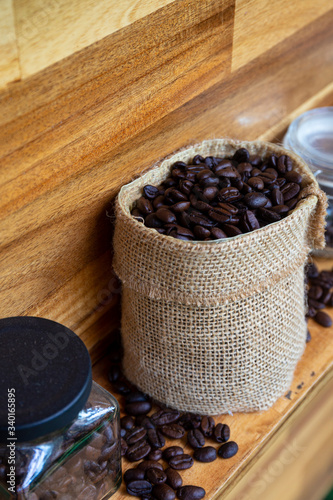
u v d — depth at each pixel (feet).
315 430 1.35
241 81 1.32
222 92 1.29
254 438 1.19
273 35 1.34
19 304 1.12
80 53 0.99
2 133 0.95
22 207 1.03
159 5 1.06
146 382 1.21
